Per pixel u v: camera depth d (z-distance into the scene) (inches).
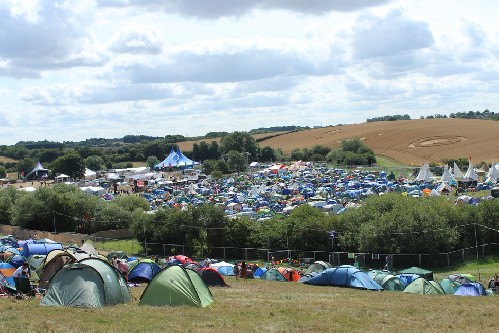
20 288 1064.8
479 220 2731.3
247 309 986.7
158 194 5300.2
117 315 863.1
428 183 5177.2
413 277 1665.8
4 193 4190.5
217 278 1521.9
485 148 7869.1
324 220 2819.9
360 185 5251.0
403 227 2546.8
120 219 3646.7
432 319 925.8
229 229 2942.9
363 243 2603.3
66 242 3080.7
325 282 1662.2
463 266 2493.8
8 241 2541.8
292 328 797.2
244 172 7716.5
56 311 880.9
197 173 7278.5
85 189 5482.3
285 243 2819.9
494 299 1318.9
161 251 3026.6
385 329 811.4
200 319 860.0
